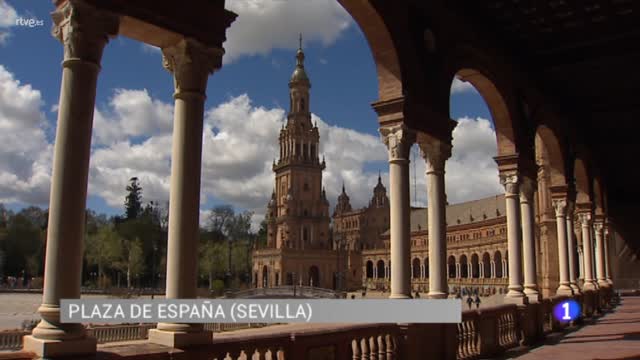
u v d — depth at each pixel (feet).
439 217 36.11
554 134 63.67
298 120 422.82
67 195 17.02
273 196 440.04
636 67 53.62
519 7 41.63
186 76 21.01
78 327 16.80
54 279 16.69
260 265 388.98
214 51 21.56
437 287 35.50
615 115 71.36
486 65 45.16
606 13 42.47
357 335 26.11
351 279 411.54
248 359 20.92
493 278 282.97
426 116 34.65
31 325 103.04
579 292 65.36
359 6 31.01
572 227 67.77
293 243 400.47
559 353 38.47
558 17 43.21
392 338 28.60
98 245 307.58
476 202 361.71
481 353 37.58
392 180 32.27
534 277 50.93
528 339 45.88
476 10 41.88
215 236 462.19
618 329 52.80
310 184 416.05
